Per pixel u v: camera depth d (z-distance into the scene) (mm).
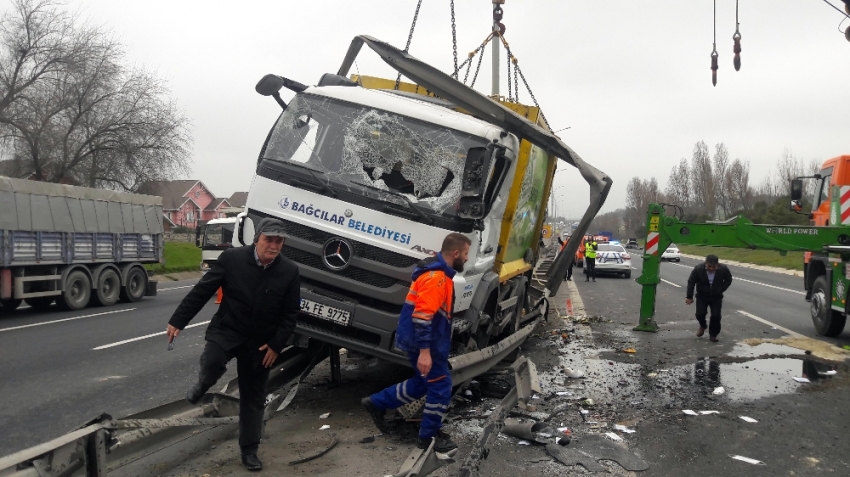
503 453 5418
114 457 4168
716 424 6332
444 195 6195
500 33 12758
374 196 6195
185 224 88188
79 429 4016
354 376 8047
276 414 6352
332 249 6172
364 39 7961
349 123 6543
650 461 5309
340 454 5246
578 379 8242
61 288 15578
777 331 12320
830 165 12570
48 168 34344
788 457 5430
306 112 6703
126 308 16750
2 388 7547
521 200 8297
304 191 6344
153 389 7590
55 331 12305
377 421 5695
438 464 4887
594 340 11258
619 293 20688
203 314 15211
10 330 12422
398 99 6711
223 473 4773
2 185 13828
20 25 31516
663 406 6977
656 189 90062
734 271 34500
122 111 34781
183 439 4887
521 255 10188
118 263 18000
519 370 6762
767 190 67812
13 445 5504
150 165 35469
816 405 7031
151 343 10891
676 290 21781
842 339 11375
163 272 30812
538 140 7266
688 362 9336
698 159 66438
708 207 63969
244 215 6551
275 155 6570
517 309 10047
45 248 14969
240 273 4672
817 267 12250
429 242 6078
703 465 5230
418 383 5430
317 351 7461
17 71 31609
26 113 31906
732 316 14594
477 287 6941
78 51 32438
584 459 5273
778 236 11062
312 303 6191
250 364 4754
